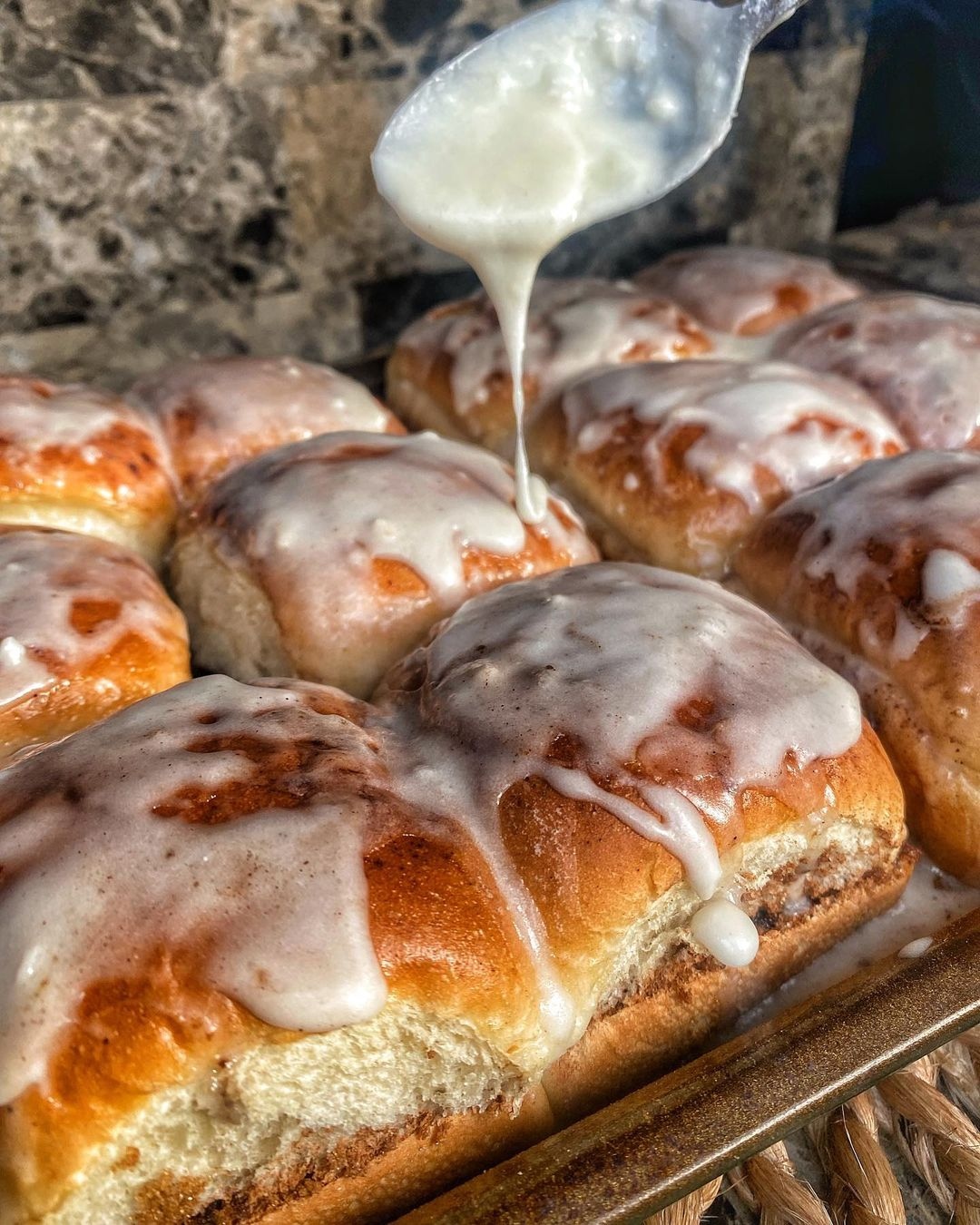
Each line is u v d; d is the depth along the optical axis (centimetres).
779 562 20
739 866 14
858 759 15
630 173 17
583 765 14
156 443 24
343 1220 13
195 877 12
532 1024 13
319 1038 12
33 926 11
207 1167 12
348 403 26
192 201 28
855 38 35
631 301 29
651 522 22
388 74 29
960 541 17
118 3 25
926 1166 13
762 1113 12
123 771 13
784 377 24
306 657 19
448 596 19
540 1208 11
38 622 17
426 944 12
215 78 27
